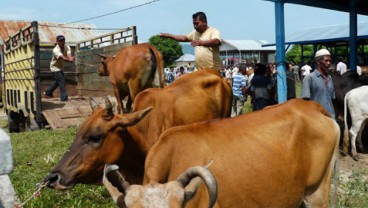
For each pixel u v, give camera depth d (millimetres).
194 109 6043
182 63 57344
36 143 9906
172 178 3652
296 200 4168
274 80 10516
